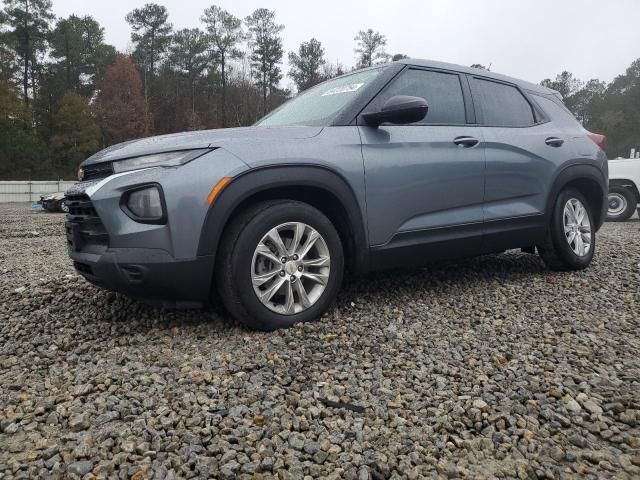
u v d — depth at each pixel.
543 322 3.25
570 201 4.61
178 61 65.44
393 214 3.45
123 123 52.94
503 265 4.97
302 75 61.78
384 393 2.25
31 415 2.06
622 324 3.20
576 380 2.37
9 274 4.96
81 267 3.13
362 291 3.97
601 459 1.77
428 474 1.70
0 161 46.00
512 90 4.48
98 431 1.92
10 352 2.84
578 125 4.96
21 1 57.75
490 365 2.56
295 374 2.44
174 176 2.78
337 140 3.25
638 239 6.77
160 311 3.47
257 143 3.00
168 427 1.95
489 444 1.87
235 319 3.21
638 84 82.88
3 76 51.22
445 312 3.47
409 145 3.54
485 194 3.95
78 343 2.94
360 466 1.72
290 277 3.07
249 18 63.16
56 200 16.30
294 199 3.22
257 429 1.94
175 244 2.76
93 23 65.25
